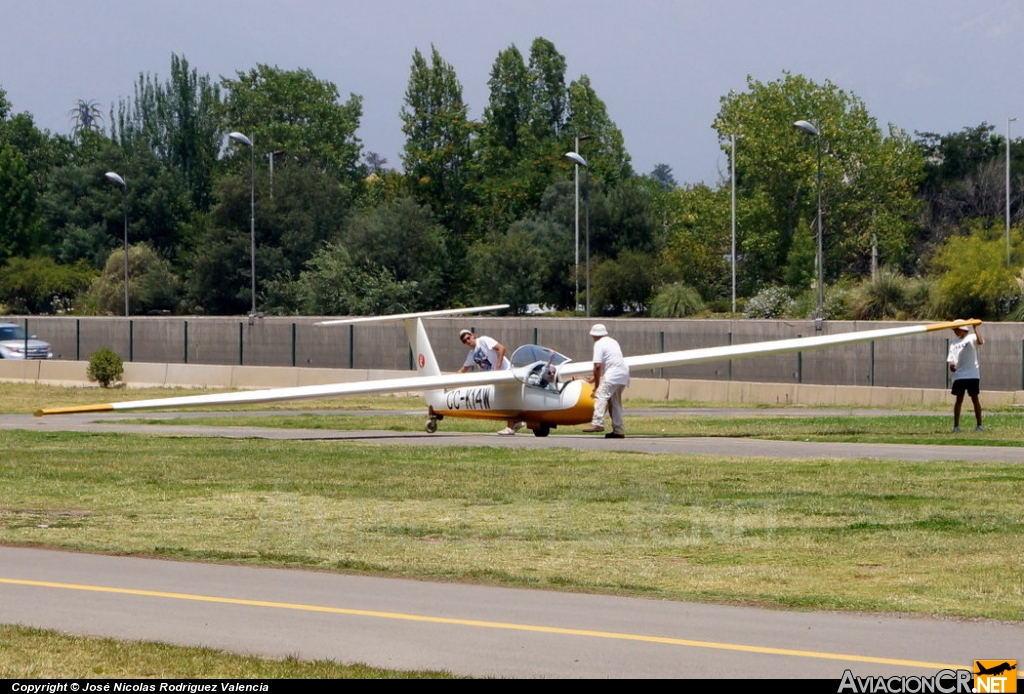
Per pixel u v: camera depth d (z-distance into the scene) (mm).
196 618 31250
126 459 65562
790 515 45906
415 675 26266
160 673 26469
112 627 30375
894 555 38875
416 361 87875
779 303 193250
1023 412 98875
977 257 165375
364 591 34406
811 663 27172
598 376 74812
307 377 143625
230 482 56625
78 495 53219
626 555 39562
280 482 56312
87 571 37156
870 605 32469
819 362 147750
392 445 71500
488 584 35406
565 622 30781
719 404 119812
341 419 95562
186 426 89938
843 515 45562
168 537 43062
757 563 38156
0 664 27109
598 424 74938
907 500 48250
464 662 27328
